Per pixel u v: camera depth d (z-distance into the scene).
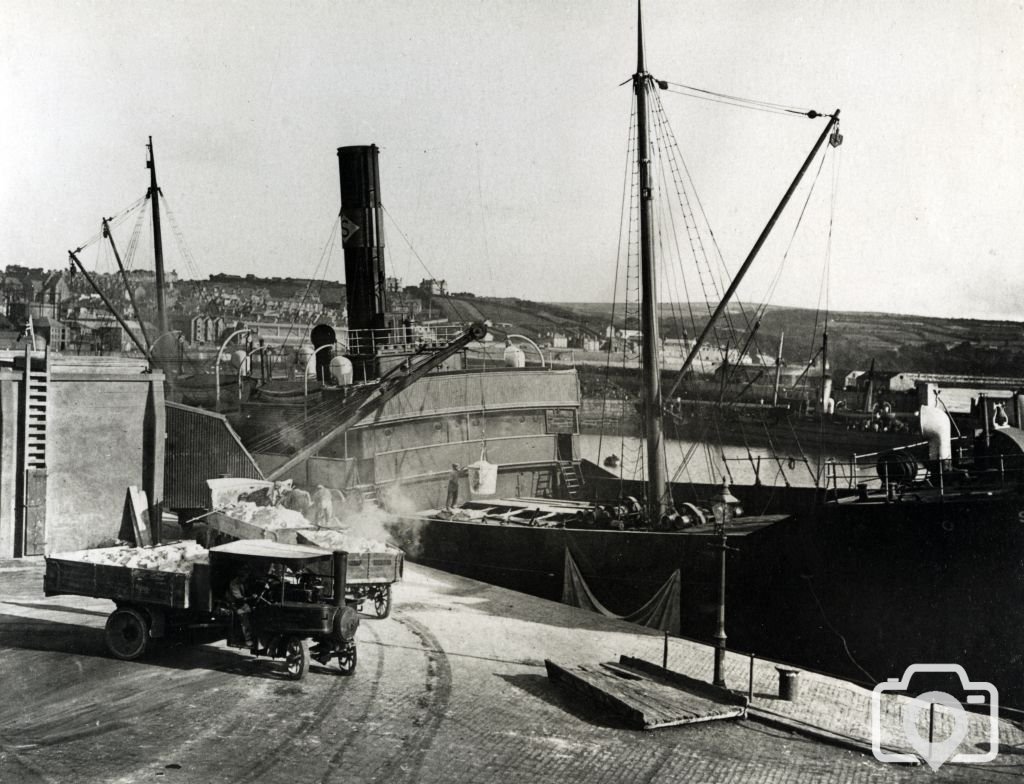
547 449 26.67
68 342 36.00
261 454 23.95
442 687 12.55
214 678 12.26
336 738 10.46
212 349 37.22
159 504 20.89
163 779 9.08
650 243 22.03
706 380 35.38
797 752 11.01
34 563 18.72
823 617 16.14
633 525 19.97
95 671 12.30
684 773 10.11
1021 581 14.07
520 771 9.91
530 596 18.73
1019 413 18.69
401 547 22.41
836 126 20.86
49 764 9.27
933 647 14.95
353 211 25.61
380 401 22.55
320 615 12.17
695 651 15.48
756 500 23.30
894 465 16.80
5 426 19.11
